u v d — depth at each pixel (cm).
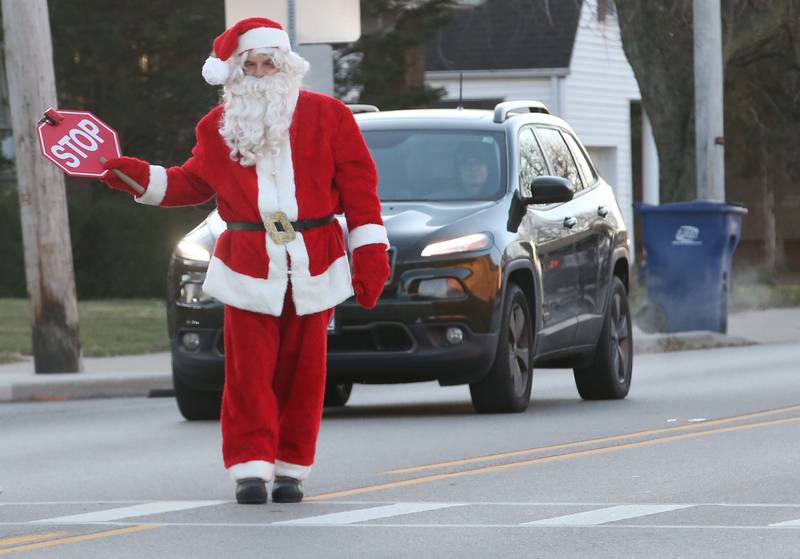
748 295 7131
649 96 6675
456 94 9338
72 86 7325
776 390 3591
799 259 11244
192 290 3019
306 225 2006
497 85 9288
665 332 5494
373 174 2033
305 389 2052
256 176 2002
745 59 6844
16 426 3272
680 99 6625
